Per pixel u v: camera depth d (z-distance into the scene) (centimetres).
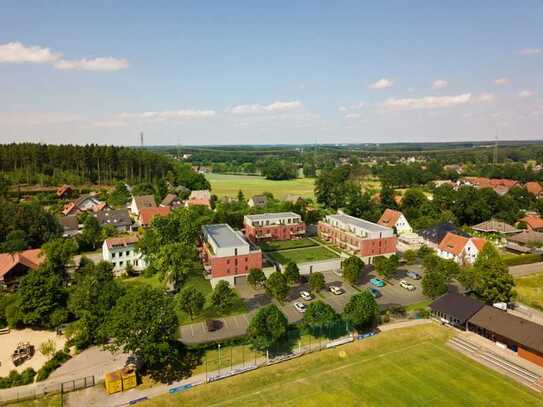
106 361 5103
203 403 4259
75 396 4394
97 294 5919
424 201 14575
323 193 16388
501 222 12481
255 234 11269
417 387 4494
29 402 4278
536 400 4238
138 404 4219
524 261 9400
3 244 8731
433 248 10450
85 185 17775
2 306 6106
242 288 7844
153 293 4938
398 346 5462
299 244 11100
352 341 5553
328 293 7538
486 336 5600
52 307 6006
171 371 4850
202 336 5809
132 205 14812
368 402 4234
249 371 4834
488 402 4212
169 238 8162
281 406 4191
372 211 13938
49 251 7119
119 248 8669
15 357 5119
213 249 8375
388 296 7394
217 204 15588
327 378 4706
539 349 4769
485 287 6694
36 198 14500
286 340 5594
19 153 17225
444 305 6206
